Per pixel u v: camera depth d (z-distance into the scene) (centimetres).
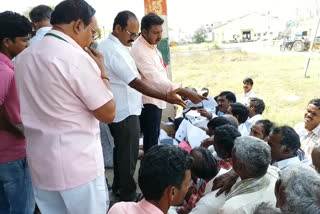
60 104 160
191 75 930
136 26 265
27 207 237
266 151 180
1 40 207
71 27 167
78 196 172
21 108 169
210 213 202
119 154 289
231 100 420
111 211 141
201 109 394
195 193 248
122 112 275
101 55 190
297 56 1074
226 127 244
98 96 163
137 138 291
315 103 320
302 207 115
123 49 269
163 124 455
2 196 229
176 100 260
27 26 212
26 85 164
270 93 710
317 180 122
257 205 154
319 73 838
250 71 925
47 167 166
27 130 169
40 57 160
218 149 244
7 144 216
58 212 180
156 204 138
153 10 496
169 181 132
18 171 224
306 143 328
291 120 557
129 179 295
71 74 157
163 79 301
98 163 178
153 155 137
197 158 222
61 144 163
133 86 261
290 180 126
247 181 184
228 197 188
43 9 298
